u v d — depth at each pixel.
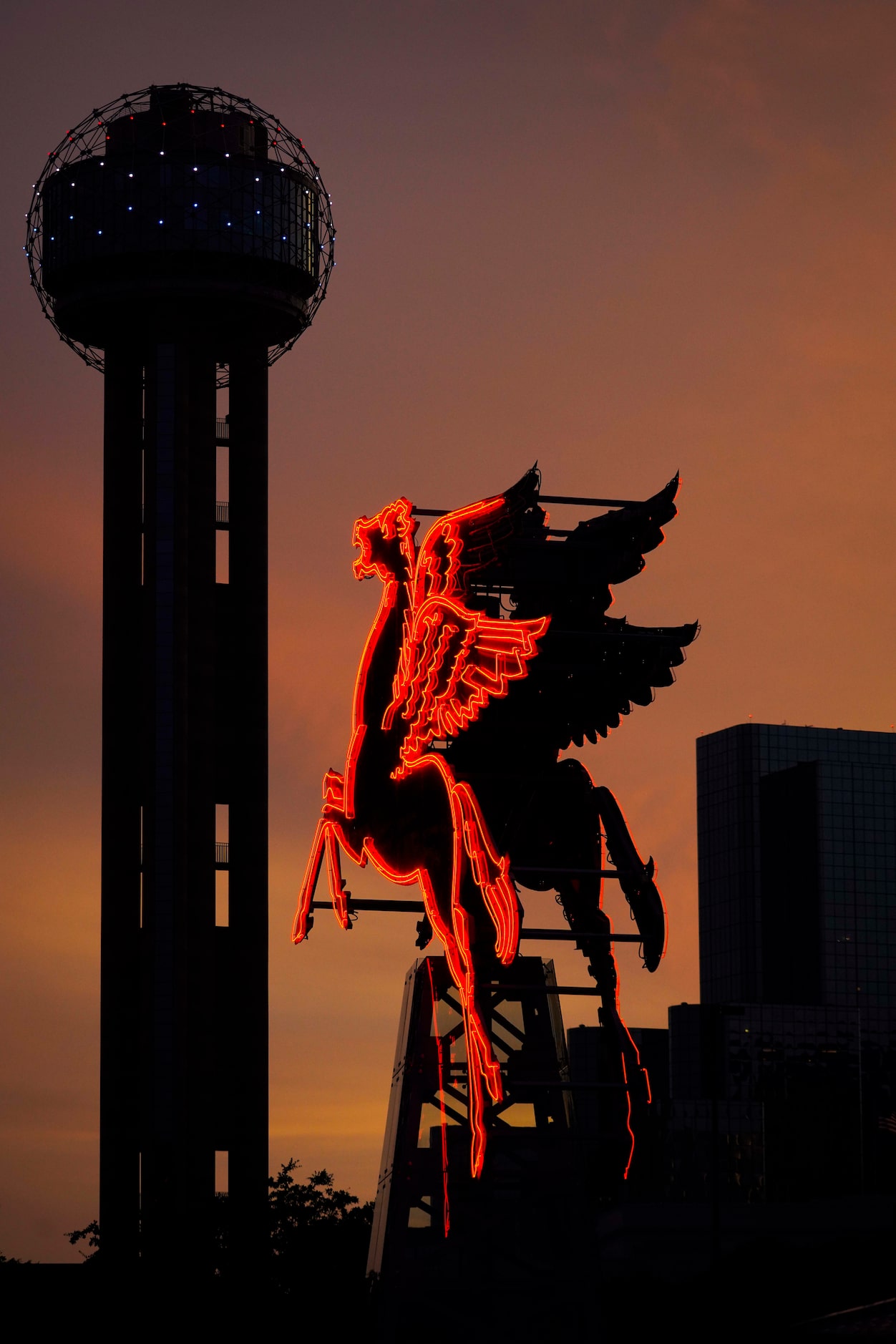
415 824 102.88
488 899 93.56
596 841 103.56
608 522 99.94
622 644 99.50
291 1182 129.00
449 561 99.81
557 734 102.44
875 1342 107.06
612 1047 102.94
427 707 99.69
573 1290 113.50
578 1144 116.50
